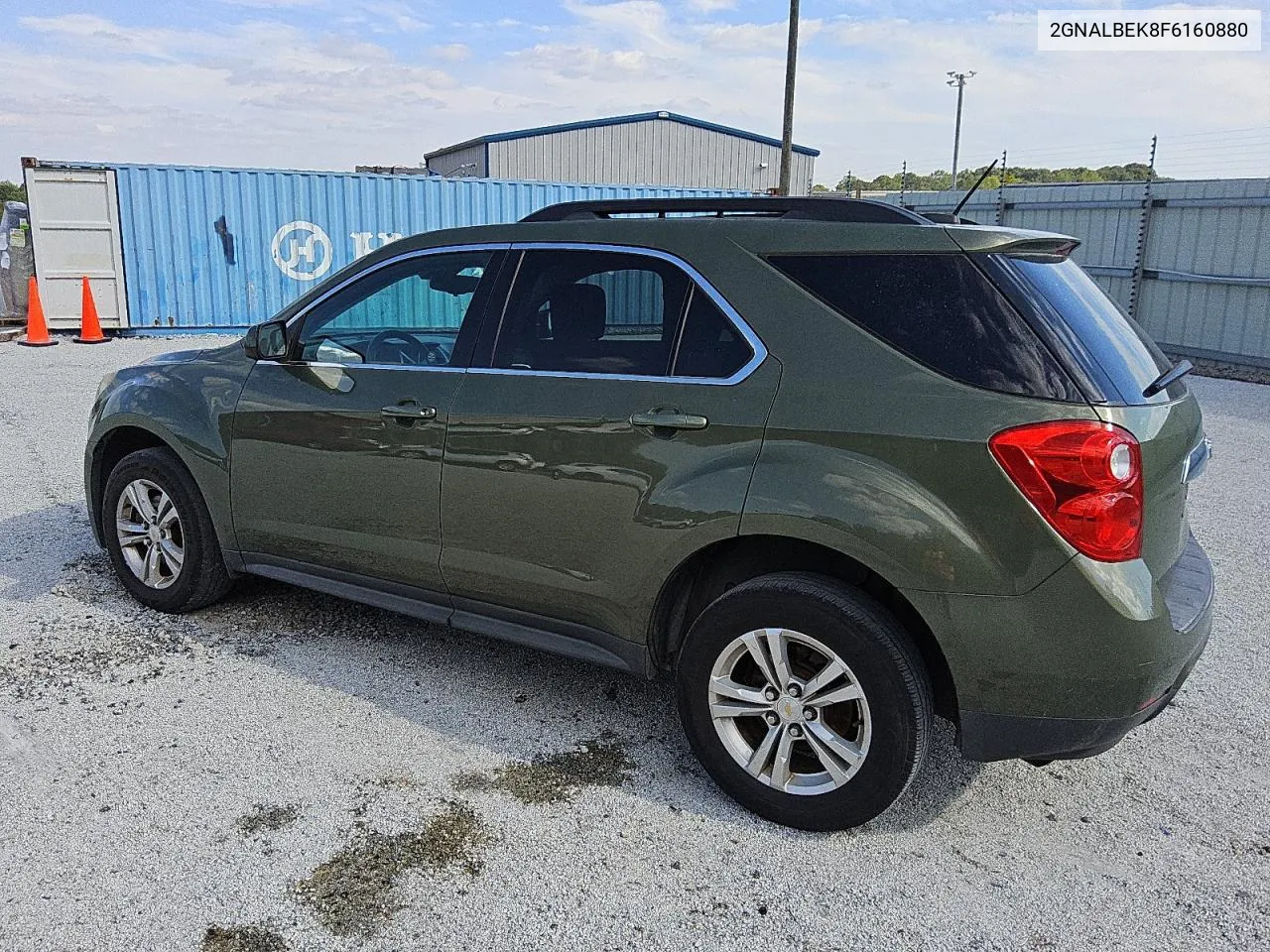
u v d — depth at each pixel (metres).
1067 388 2.61
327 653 4.16
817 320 2.93
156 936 2.44
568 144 33.84
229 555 4.30
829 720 2.99
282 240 15.94
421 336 3.70
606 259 3.31
